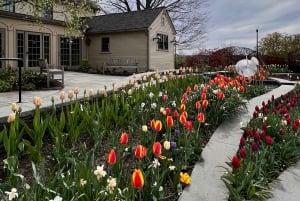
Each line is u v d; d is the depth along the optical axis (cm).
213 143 366
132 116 392
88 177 202
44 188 190
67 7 1093
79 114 353
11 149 266
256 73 835
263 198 267
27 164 279
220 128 424
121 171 239
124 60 2062
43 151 308
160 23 2117
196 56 1831
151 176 240
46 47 1825
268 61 1944
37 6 1050
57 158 266
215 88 536
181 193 247
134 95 471
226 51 1694
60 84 1046
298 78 1152
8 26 1591
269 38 2305
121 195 203
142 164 254
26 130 296
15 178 220
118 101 420
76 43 2091
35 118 293
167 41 2211
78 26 1140
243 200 245
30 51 1722
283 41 2255
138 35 2008
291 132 382
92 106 411
